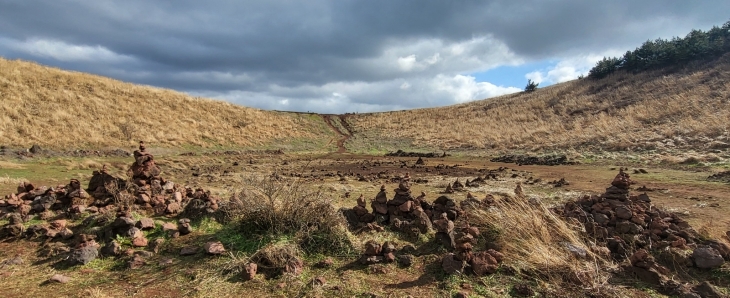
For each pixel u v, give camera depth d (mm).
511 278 3736
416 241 4734
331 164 21250
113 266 3971
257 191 4965
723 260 3992
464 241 3973
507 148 30734
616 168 16312
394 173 15852
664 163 16578
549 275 3758
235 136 34688
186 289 3473
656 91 39562
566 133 32250
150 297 3338
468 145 34219
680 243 4371
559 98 51156
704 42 46000
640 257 3848
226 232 4691
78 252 4047
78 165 14953
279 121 45500
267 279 3682
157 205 5590
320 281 3607
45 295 3359
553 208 5734
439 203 5617
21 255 4227
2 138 19797
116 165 15969
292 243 4285
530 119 44031
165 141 27938
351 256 4297
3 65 30875
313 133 44188
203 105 41219
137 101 34594
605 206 5480
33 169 13078
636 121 30266
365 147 37469
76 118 25969
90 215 5160
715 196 8961
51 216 5363
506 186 11289
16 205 5656
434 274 3855
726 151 17141
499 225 4805
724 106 27953
